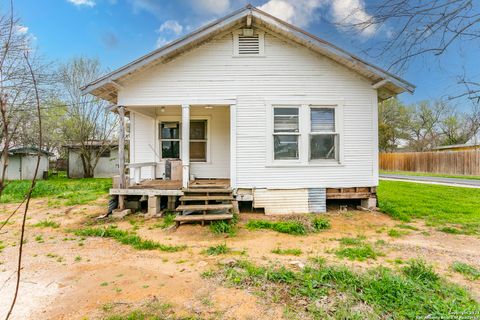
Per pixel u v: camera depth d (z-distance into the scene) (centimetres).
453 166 2298
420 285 313
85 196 1095
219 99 754
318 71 766
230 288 319
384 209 760
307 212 758
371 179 773
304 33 714
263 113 759
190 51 750
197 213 679
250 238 533
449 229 580
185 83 752
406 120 3503
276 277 339
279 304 283
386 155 3045
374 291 296
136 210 760
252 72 759
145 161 932
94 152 2103
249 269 365
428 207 828
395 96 805
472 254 440
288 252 446
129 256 436
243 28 755
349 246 481
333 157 775
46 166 2053
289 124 769
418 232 570
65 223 662
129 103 745
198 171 927
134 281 342
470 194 1109
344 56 711
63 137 2080
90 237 541
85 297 302
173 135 942
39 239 527
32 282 341
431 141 3272
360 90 772
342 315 258
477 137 2409
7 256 435
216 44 757
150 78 748
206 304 284
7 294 309
